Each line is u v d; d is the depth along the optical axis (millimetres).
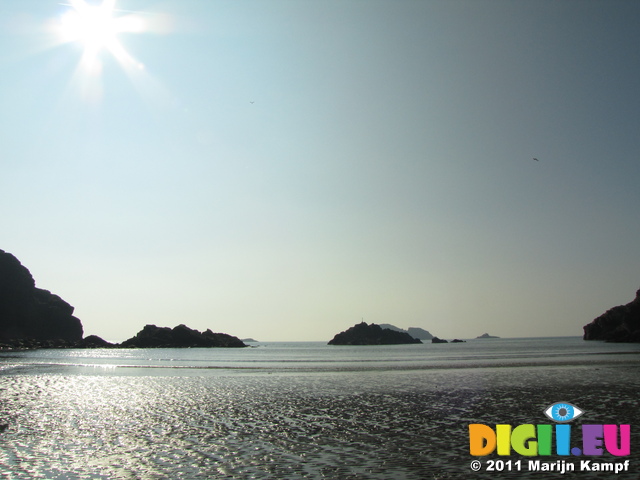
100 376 61500
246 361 102188
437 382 51000
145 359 110750
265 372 68250
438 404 35219
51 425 28234
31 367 77938
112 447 22734
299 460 20266
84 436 25203
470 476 18031
